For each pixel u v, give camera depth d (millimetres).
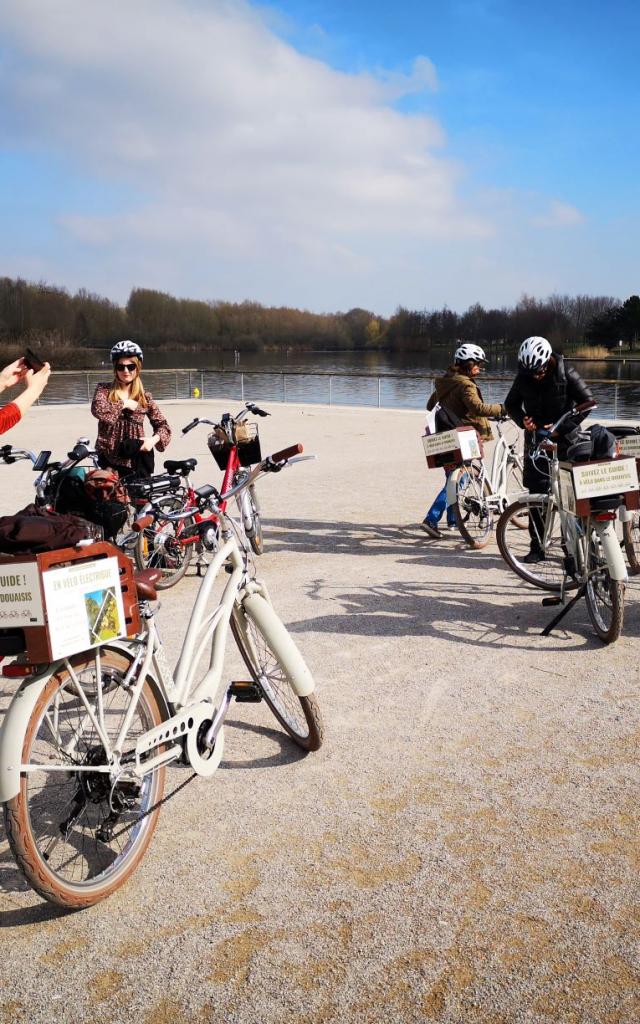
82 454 4652
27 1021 2002
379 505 8695
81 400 23906
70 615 2234
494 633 4586
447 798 2914
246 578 3242
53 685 2311
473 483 6750
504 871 2508
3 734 2201
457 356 6887
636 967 2123
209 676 2936
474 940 2229
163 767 2670
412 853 2609
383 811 2848
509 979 2096
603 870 2502
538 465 5582
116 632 2381
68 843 2619
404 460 12172
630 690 3764
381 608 5094
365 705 3688
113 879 2447
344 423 18297
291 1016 2002
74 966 2176
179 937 2271
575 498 4199
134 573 2553
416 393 24188
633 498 4168
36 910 2406
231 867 2570
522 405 5961
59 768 2275
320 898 2412
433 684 3904
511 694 3762
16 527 2197
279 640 3156
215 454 6371
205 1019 2000
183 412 21078
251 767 3186
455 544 6844
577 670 4020
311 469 11469
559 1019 1975
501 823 2754
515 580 5664
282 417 19797
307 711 3150
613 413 18266
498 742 3311
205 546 3043
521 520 5852
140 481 5230
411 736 3383
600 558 4301
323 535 7289
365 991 2070
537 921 2293
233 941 2252
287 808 2885
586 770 3074
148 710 2617
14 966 2180
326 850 2641
